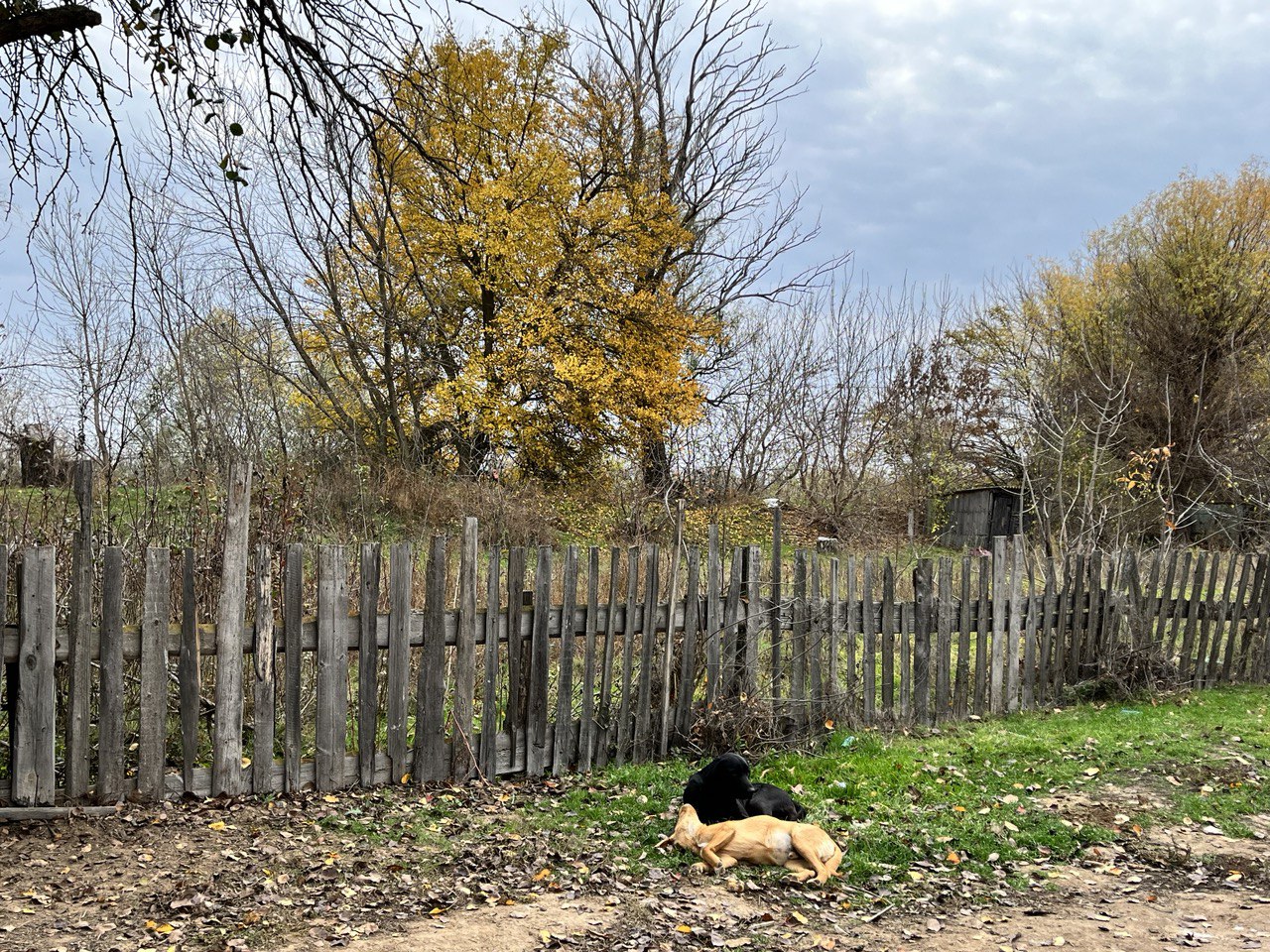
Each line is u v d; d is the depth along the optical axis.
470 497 18.11
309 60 5.18
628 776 6.68
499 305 25.39
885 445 28.66
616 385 24.45
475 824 5.64
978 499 24.78
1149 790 6.66
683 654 7.32
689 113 29.98
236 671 5.79
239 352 18.52
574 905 4.52
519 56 23.27
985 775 6.88
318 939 4.05
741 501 25.00
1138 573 10.36
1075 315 28.80
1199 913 4.70
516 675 6.68
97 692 6.54
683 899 4.64
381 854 5.08
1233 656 11.00
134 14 4.97
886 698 8.27
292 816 5.55
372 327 21.03
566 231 24.66
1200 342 27.09
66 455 11.99
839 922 4.48
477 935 4.14
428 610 6.38
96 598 6.64
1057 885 5.07
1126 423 25.39
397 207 21.06
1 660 5.23
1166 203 30.23
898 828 5.72
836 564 7.97
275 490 10.17
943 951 4.18
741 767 5.43
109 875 4.63
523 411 23.22
